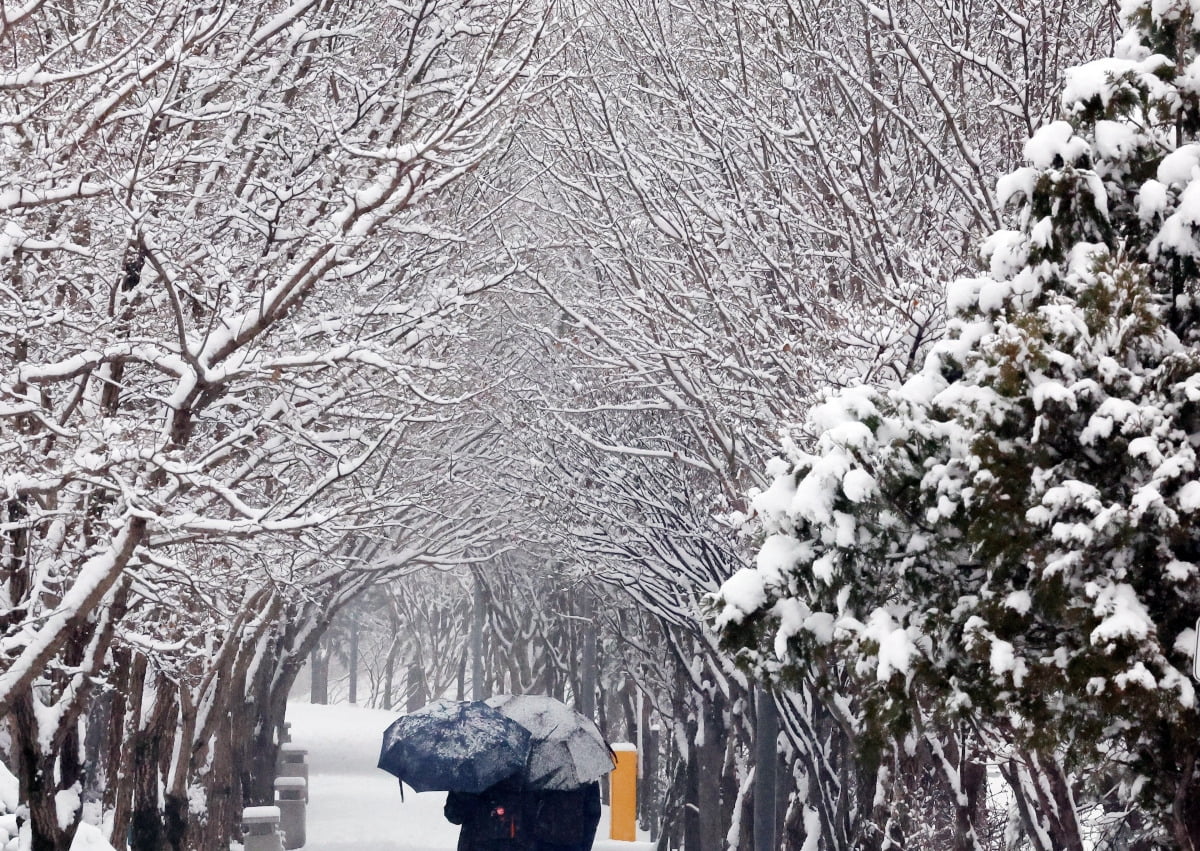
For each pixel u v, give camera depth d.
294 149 37.97
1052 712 21.94
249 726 88.31
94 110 31.61
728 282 42.75
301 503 31.59
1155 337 21.72
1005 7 35.19
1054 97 35.28
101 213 34.38
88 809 67.56
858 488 22.59
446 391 60.88
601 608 96.62
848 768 51.81
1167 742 22.06
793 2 41.53
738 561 55.72
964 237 38.84
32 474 32.72
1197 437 21.25
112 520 29.44
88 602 28.98
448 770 52.44
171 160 34.09
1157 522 20.12
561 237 55.31
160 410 40.34
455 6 40.03
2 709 28.55
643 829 116.62
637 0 47.22
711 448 51.12
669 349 42.50
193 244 37.81
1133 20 25.45
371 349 34.25
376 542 82.00
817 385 37.12
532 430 64.06
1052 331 21.38
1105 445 21.16
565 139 47.47
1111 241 23.44
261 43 37.59
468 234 50.44
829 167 37.69
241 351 35.03
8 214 31.97
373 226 32.41
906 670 22.11
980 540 21.39
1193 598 20.89
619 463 60.97
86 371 30.98
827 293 39.34
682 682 87.19
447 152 35.31
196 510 37.56
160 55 34.75
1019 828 39.47
